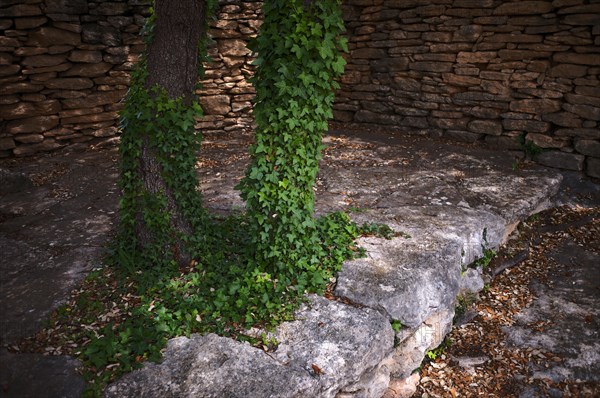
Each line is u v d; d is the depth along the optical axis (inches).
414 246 184.5
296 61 141.6
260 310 142.9
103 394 113.3
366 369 135.3
